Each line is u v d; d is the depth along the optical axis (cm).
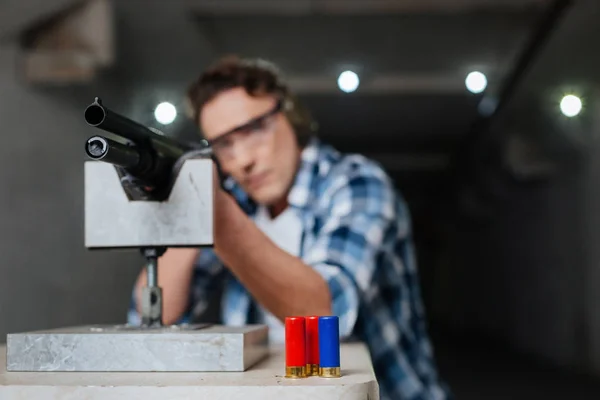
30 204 427
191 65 573
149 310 105
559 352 822
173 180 103
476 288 1361
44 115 441
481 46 618
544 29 522
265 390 78
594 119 628
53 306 447
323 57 648
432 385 165
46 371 93
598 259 695
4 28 391
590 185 699
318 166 159
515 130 784
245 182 156
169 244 103
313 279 123
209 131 156
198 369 91
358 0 519
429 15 548
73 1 401
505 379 688
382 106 812
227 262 121
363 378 83
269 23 554
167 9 477
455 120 893
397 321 158
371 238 142
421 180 1432
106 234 104
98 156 85
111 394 79
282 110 156
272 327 157
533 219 913
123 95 506
